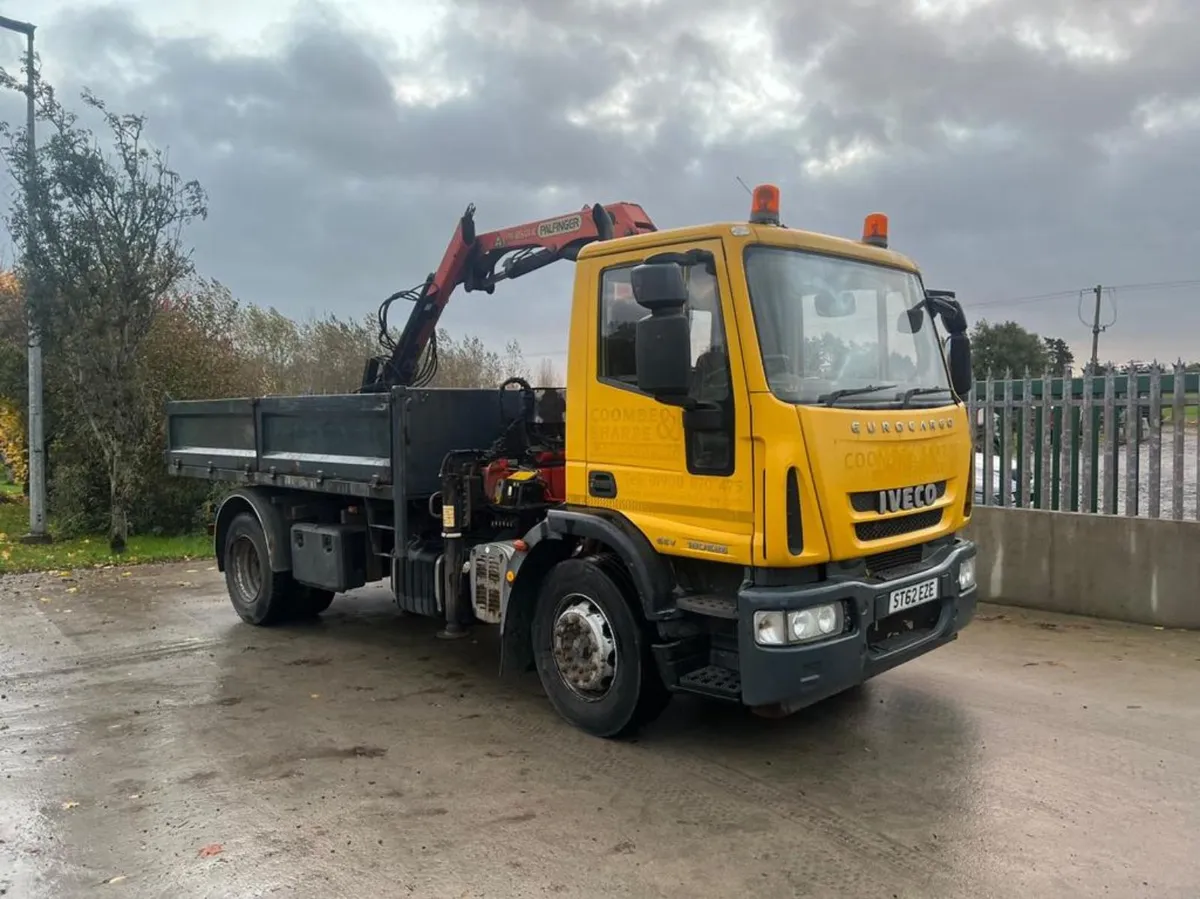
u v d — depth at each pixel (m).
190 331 14.11
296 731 5.37
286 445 7.68
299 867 3.73
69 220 11.73
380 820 4.16
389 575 7.29
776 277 4.58
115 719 5.60
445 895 3.51
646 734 5.25
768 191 4.76
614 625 5.07
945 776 4.57
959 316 5.73
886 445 4.66
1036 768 4.66
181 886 3.60
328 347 18.69
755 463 4.33
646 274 4.27
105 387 12.10
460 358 19.88
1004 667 6.41
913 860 3.73
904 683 6.09
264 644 7.45
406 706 5.84
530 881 3.61
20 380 14.68
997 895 3.46
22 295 12.57
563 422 6.79
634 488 4.95
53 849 3.93
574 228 7.04
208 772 4.75
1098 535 7.67
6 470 23.05
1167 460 11.15
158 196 12.11
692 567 4.88
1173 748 4.90
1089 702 5.66
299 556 7.62
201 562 11.54
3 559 11.54
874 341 5.10
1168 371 7.35
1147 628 7.39
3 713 5.73
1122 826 4.01
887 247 5.54
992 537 8.29
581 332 5.23
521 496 6.12
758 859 3.76
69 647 7.36
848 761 4.80
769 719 5.46
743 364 4.38
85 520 13.59
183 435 9.24
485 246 7.97
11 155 11.76
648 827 4.07
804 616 4.29
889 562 4.84
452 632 6.33
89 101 11.64
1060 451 8.10
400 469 6.39
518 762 4.86
